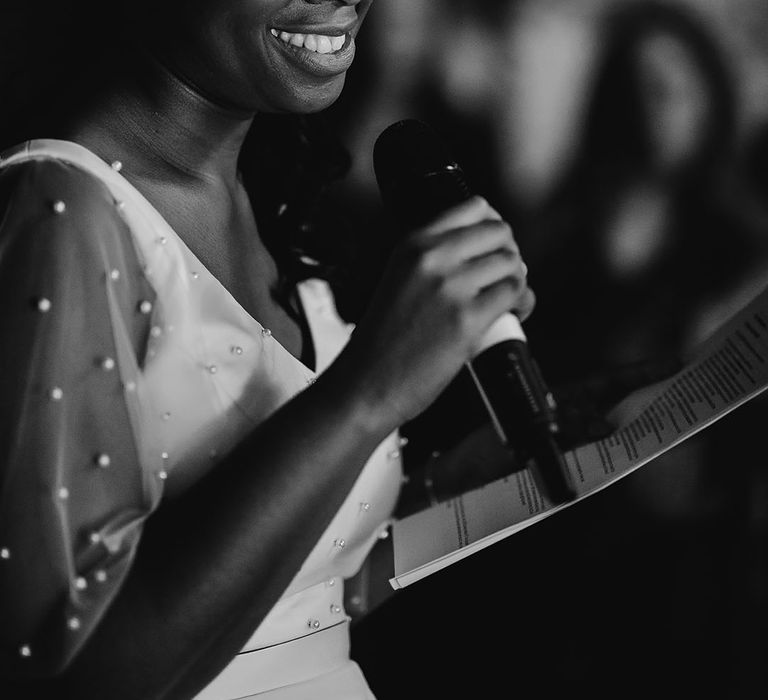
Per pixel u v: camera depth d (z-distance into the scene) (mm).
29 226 1116
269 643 1370
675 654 3457
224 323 1285
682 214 3764
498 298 1052
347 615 1633
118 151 1318
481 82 3701
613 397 1710
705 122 3738
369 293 1938
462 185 1231
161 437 1240
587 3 3688
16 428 1065
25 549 1064
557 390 1724
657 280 3770
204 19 1261
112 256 1158
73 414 1089
